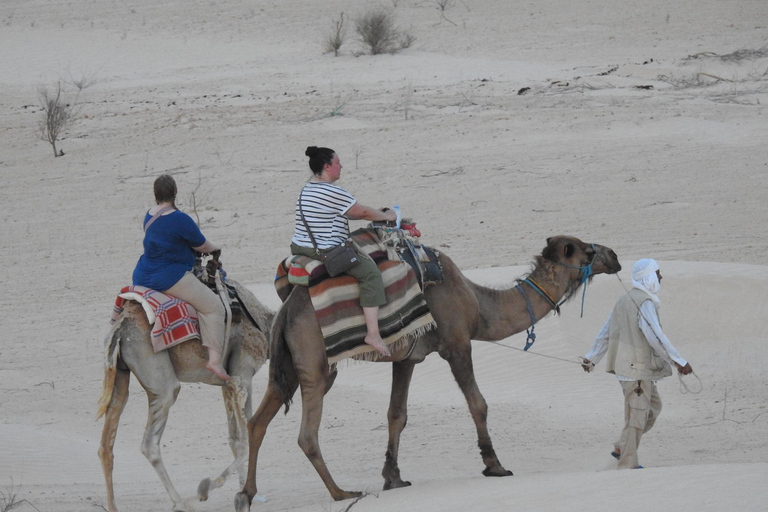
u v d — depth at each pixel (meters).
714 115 75.50
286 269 20.20
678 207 56.25
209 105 87.69
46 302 45.41
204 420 31.09
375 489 21.20
